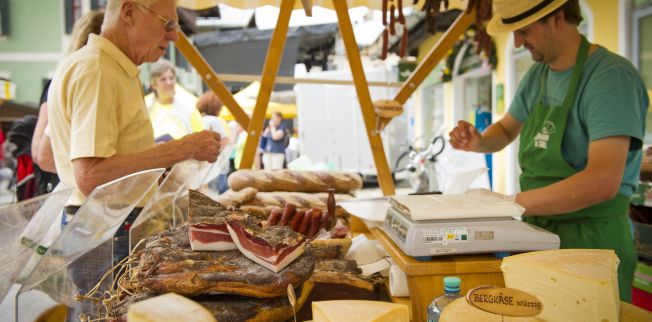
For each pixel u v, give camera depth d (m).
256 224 1.12
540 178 1.92
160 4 1.76
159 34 1.80
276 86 6.39
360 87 2.43
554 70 1.94
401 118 10.55
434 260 1.20
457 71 8.55
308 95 9.71
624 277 1.80
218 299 1.03
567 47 1.84
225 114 7.55
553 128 1.85
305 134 9.77
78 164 1.52
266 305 1.02
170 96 4.12
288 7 2.38
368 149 9.84
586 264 0.99
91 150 1.51
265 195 2.28
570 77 1.85
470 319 0.91
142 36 1.77
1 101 6.60
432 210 1.21
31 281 0.84
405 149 10.59
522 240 1.18
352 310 0.85
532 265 1.02
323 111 9.73
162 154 1.62
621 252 1.79
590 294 0.93
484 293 0.82
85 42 2.04
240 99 7.60
